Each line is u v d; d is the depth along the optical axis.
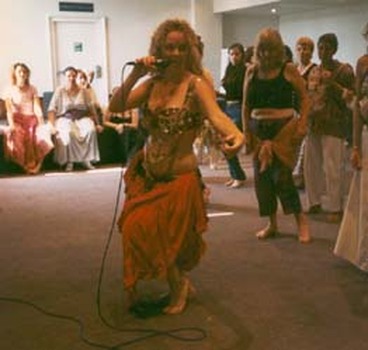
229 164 5.82
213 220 4.54
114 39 10.96
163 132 2.61
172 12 11.32
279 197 3.90
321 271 3.37
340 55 11.25
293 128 3.75
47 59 10.49
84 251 3.81
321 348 2.45
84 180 6.42
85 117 7.31
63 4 10.43
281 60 3.65
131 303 2.86
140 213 2.59
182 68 2.60
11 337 2.59
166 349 2.46
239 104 5.60
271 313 2.80
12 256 3.72
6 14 10.09
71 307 2.91
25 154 6.93
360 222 3.22
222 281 3.23
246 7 10.72
